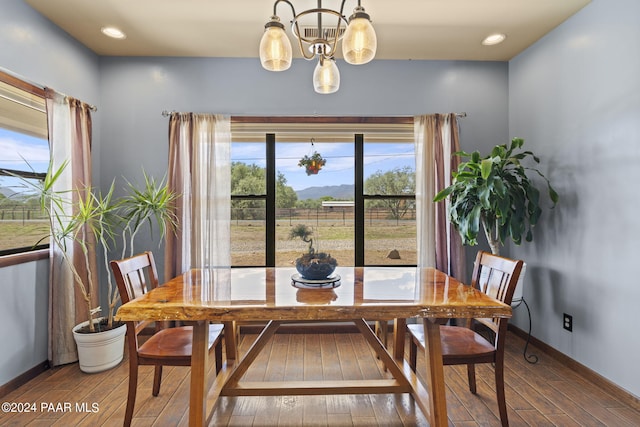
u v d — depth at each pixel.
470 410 1.95
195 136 3.01
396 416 1.92
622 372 2.06
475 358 1.74
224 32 2.69
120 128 3.10
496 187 2.45
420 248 3.10
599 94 2.22
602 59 2.20
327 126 3.20
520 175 2.64
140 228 3.12
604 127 2.19
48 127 2.42
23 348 2.26
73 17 2.46
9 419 1.88
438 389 1.59
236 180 3.30
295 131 3.20
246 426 1.83
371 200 3.37
